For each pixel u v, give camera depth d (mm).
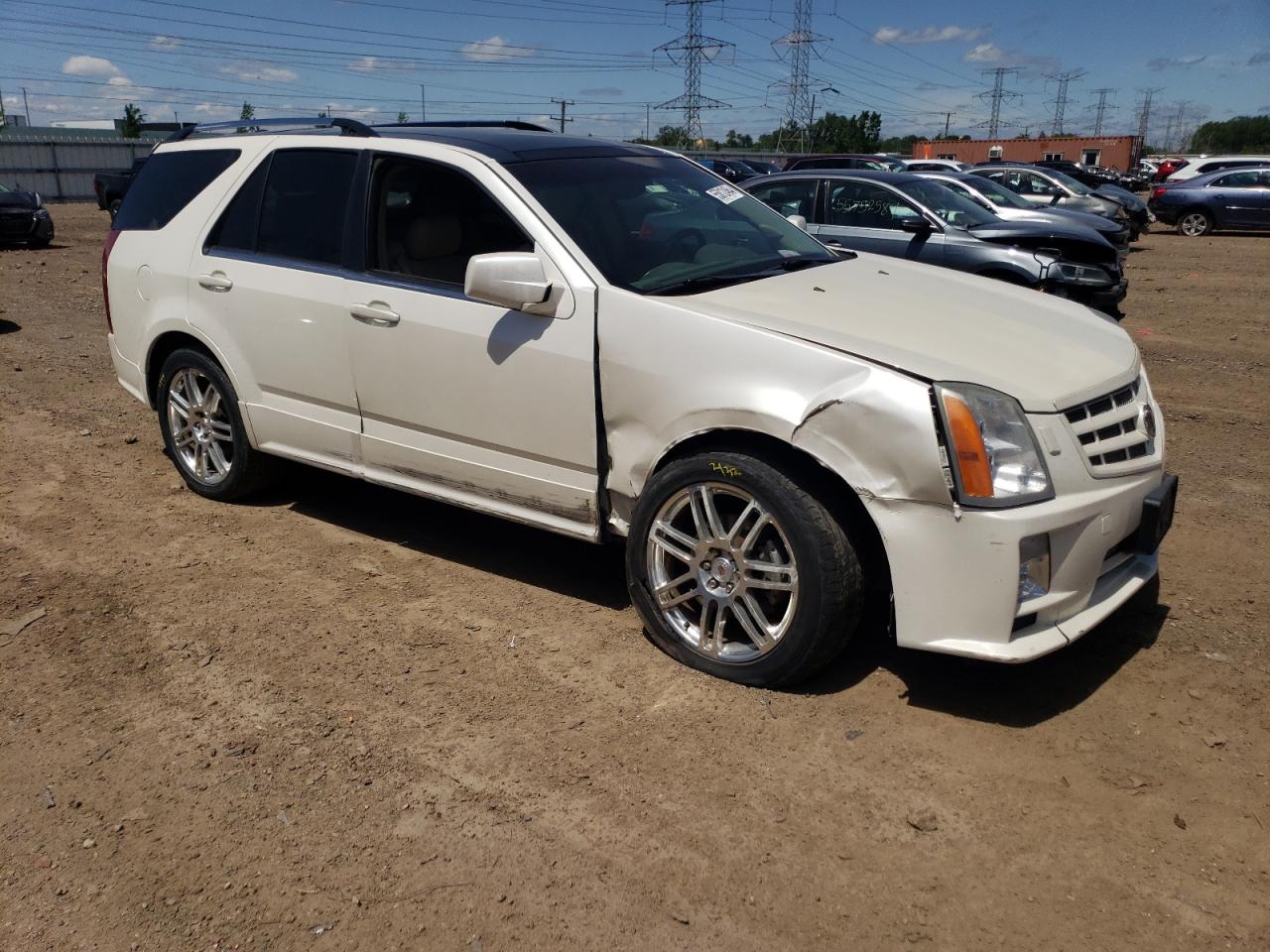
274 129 4984
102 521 5098
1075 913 2477
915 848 2711
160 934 2471
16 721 3363
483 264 3559
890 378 3088
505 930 2467
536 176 4051
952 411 3006
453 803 2924
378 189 4289
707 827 2805
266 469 5129
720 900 2545
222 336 4820
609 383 3605
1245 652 3670
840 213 9852
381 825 2838
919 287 4145
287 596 4250
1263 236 22656
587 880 2623
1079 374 3348
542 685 3535
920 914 2486
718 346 3379
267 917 2516
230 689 3533
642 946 2412
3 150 35375
